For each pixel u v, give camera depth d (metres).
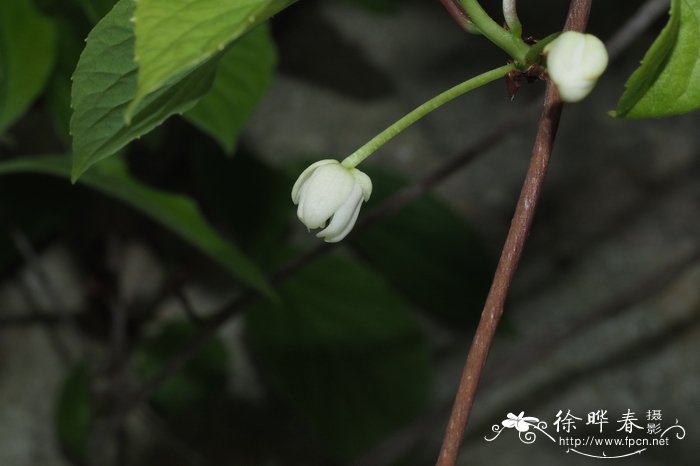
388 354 0.75
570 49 0.38
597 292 0.80
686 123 0.84
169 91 0.40
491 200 0.82
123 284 0.73
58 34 0.55
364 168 0.76
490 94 0.85
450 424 0.39
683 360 0.79
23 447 0.78
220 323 0.59
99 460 0.71
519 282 0.81
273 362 0.74
